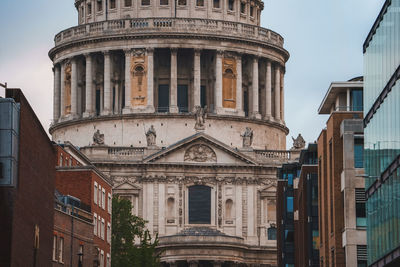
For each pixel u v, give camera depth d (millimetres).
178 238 199000
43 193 94812
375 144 93125
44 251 96562
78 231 123125
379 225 91625
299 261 139625
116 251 165000
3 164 82375
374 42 93562
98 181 140750
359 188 107125
